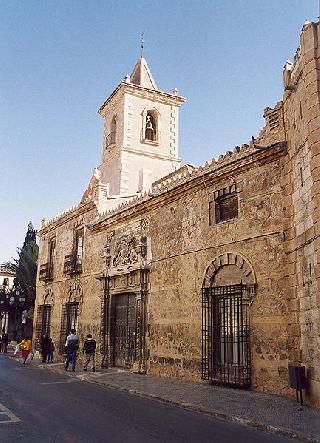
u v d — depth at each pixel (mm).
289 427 8273
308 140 11102
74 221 27875
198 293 15734
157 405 11227
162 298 17750
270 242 13148
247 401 11133
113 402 11547
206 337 15008
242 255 14031
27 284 44531
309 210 11141
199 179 16312
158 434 7945
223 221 15258
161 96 35406
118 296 21812
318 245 10328
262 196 13727
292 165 12617
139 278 19156
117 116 35125
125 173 32406
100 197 24906
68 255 27484
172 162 34562
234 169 14773
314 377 10383
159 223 18781
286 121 13156
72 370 19672
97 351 22125
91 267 24469
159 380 15891
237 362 13742
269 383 12375
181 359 16078
